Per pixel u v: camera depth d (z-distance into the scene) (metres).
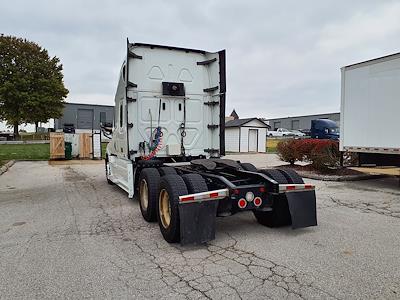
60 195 8.54
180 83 7.42
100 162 19.23
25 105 41.56
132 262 4.02
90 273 3.71
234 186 4.77
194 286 3.37
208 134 7.73
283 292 3.23
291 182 5.35
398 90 9.20
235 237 4.98
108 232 5.27
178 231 4.57
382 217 6.12
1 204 7.48
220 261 4.03
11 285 3.43
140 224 5.74
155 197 5.67
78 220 6.02
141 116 7.15
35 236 5.06
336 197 8.12
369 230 5.27
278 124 83.06
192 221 4.42
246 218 6.12
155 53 7.26
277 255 4.20
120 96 7.88
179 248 4.52
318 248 4.45
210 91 7.71
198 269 3.79
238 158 21.80
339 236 4.96
